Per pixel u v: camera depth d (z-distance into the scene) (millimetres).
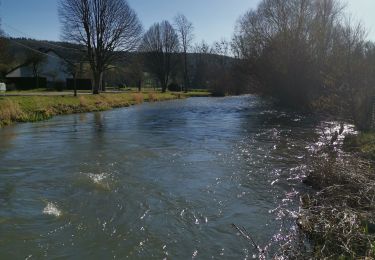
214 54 93312
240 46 46312
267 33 40750
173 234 7395
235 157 13984
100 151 15086
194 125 24359
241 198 9445
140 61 76625
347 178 9492
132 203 8984
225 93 73062
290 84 36812
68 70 70875
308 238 7137
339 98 20641
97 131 21297
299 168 12227
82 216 8211
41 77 66312
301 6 37406
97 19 50719
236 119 28109
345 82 19688
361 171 9797
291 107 37656
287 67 36344
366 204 7984
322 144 16281
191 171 11898
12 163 12961
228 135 19672
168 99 58812
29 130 21547
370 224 6930
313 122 25453
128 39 52969
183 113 33625
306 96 35406
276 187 10336
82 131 21266
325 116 28062
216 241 7113
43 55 70438
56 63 72188
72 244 6996
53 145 16562
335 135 17266
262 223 7918
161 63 80250
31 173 11586
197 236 7316
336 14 35625
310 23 36375
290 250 6629
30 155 14320
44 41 72312
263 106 40875
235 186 10391
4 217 8156
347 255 6020
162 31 80625
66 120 27234
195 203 9047
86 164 12742
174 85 86188
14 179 10953
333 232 6766
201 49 96250
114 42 51875
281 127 22969
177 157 13953
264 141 17641
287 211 8531
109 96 45719
